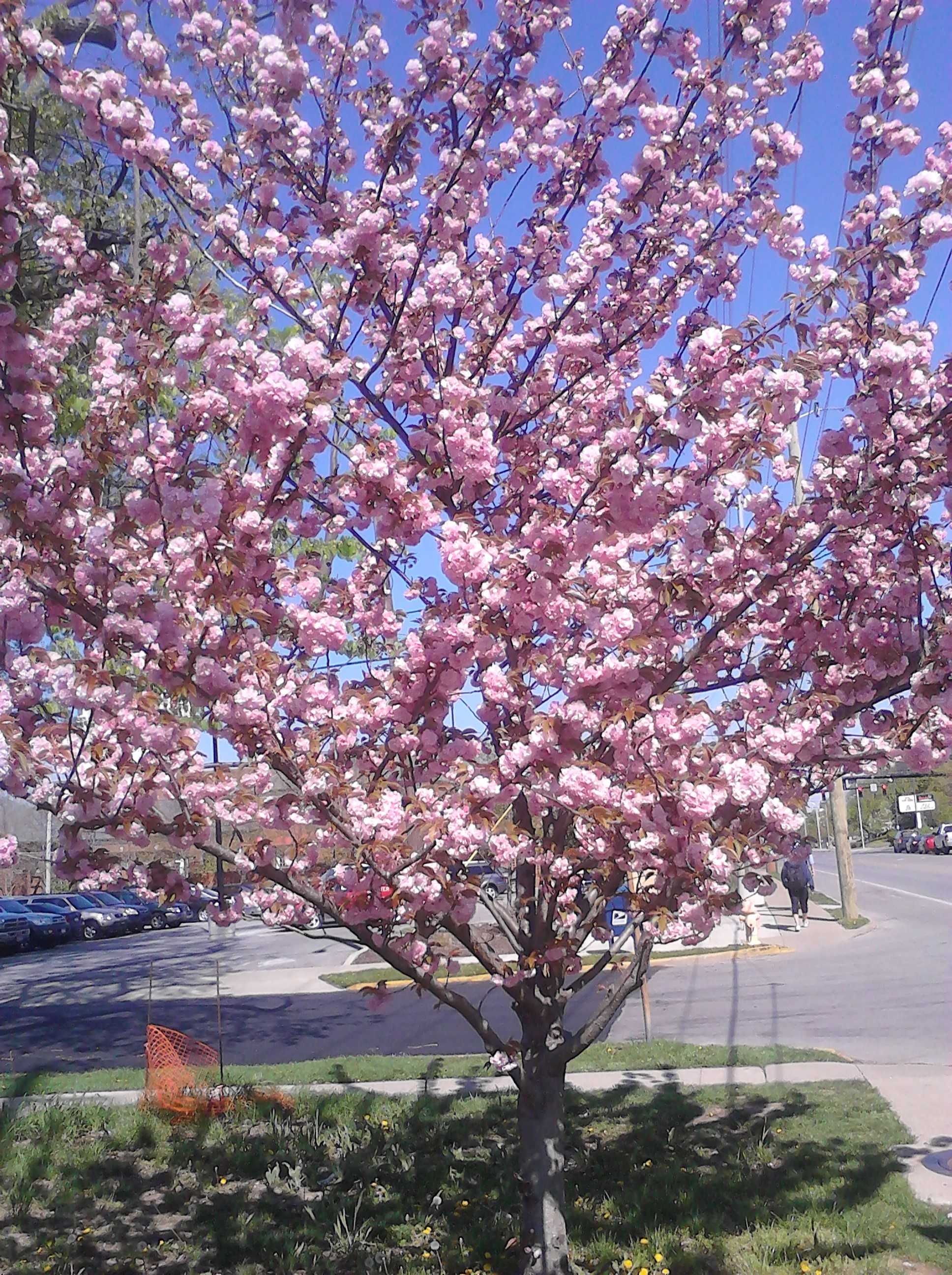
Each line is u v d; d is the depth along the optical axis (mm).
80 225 4711
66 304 4199
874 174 4520
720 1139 6395
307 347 3602
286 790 3977
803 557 4289
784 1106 7004
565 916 4422
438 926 4066
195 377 4434
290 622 4105
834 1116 6699
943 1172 5555
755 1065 8258
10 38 3623
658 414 3781
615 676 3557
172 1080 8133
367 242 4250
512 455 4711
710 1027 10383
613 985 4805
